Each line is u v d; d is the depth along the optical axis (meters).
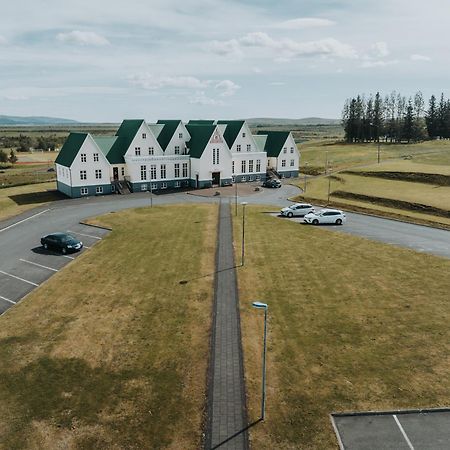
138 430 18.28
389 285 32.47
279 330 26.09
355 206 60.72
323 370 22.14
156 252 40.62
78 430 18.25
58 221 53.06
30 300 30.42
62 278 34.44
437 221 51.91
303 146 166.62
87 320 27.42
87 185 70.19
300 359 23.11
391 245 42.62
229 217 54.84
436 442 17.59
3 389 20.81
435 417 18.89
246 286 32.56
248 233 47.25
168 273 35.25
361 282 33.12
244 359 23.17
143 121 76.31
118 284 33.09
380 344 24.41
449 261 37.53
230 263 37.56
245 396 20.33
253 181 87.62
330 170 98.56
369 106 174.50
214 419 18.91
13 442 17.61
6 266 37.44
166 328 26.41
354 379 21.39
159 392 20.59
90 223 51.75
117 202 65.31
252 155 86.56
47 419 18.86
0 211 58.50
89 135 68.69
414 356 23.20
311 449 17.27
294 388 20.80
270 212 58.28
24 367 22.50
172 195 71.56
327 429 18.27
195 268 36.34
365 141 175.75
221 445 17.50
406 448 17.34
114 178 75.69
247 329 26.27
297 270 35.81
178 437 17.92
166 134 82.62
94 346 24.44
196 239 44.78
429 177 76.12
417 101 174.75
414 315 27.66
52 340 25.06
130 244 43.22
